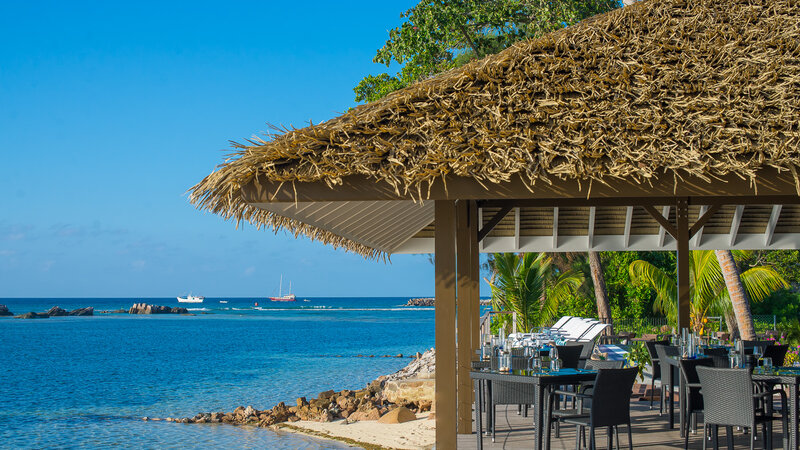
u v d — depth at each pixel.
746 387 5.93
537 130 5.40
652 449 6.92
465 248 8.10
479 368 7.57
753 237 12.12
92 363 31.30
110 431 15.44
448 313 5.71
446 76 5.95
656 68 5.59
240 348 39.69
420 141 5.49
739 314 15.41
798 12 5.99
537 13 18.31
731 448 6.19
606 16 6.11
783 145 5.11
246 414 16.30
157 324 69.00
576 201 9.30
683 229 9.48
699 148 5.22
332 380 24.17
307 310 112.50
